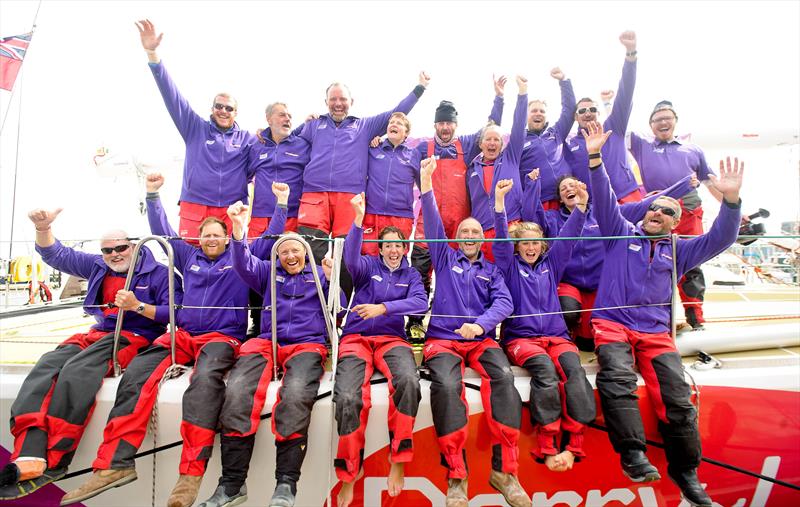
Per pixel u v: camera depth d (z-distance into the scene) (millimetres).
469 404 2211
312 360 2254
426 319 3576
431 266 3604
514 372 2367
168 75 3412
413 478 2172
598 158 2541
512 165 3549
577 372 2229
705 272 5094
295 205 3645
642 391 2291
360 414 2070
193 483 1962
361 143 3588
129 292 2295
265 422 2168
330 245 2441
